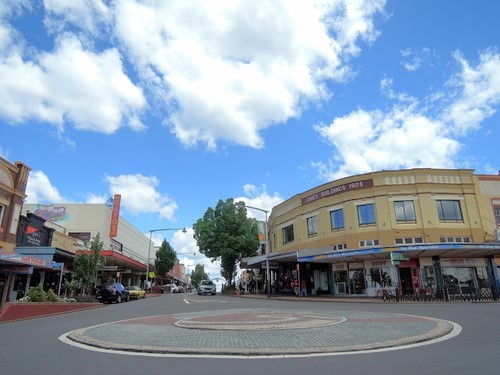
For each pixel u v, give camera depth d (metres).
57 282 33.44
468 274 30.59
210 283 54.25
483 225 31.69
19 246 28.75
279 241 43.78
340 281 34.09
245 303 28.06
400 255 27.09
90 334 11.79
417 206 31.80
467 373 6.63
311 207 37.88
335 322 13.49
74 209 48.53
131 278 67.94
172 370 7.27
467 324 12.80
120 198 52.56
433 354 8.23
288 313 17.95
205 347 9.32
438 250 27.64
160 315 18.77
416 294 26.58
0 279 25.38
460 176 32.72
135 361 8.12
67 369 7.41
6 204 26.69
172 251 79.19
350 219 33.47
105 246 49.12
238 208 55.91
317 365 7.50
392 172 32.75
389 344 9.27
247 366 7.54
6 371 7.30
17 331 13.77
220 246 54.25
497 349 8.60
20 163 28.28
